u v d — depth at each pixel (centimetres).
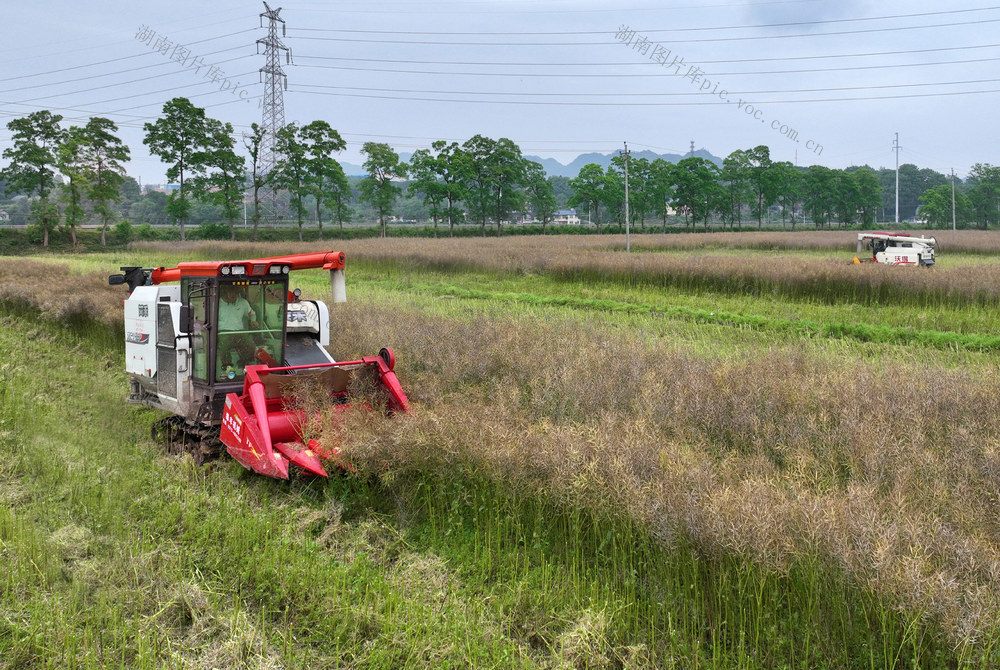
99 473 722
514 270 2745
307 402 696
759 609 449
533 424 734
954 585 418
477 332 1217
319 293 1992
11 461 762
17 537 580
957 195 10850
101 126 6194
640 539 539
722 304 1939
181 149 6412
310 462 658
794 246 4962
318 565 541
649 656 450
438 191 7619
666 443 661
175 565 548
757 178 9069
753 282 2120
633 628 478
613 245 4966
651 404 809
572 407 853
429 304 1955
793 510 486
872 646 429
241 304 777
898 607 418
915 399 807
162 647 462
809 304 1911
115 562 552
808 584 463
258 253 4266
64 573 546
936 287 1822
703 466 588
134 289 934
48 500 666
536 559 561
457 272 2859
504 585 527
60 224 6406
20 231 6041
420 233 8050
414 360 1070
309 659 448
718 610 473
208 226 7269
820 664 436
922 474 614
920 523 486
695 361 1062
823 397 827
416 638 455
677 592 493
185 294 822
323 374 731
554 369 970
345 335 1145
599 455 599
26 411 928
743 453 727
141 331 888
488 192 8112
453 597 511
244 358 783
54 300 1552
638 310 1850
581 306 1975
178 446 793
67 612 490
